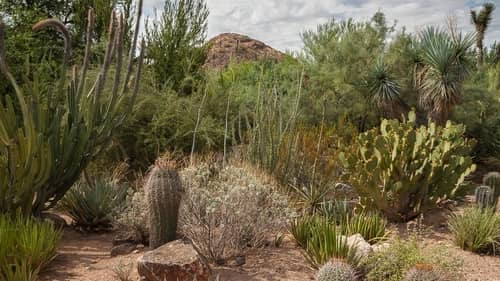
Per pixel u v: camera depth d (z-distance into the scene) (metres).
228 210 4.93
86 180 6.76
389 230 6.37
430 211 7.30
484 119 14.06
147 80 11.63
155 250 4.38
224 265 4.85
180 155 9.84
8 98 5.52
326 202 7.00
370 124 14.09
